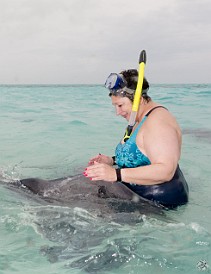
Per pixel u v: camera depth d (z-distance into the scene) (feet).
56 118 36.04
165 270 8.01
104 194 11.42
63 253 8.70
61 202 11.40
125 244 9.02
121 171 10.51
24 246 9.00
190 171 17.08
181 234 9.59
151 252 8.68
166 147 10.52
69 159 19.61
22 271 7.96
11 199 11.71
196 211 11.63
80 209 10.84
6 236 9.48
